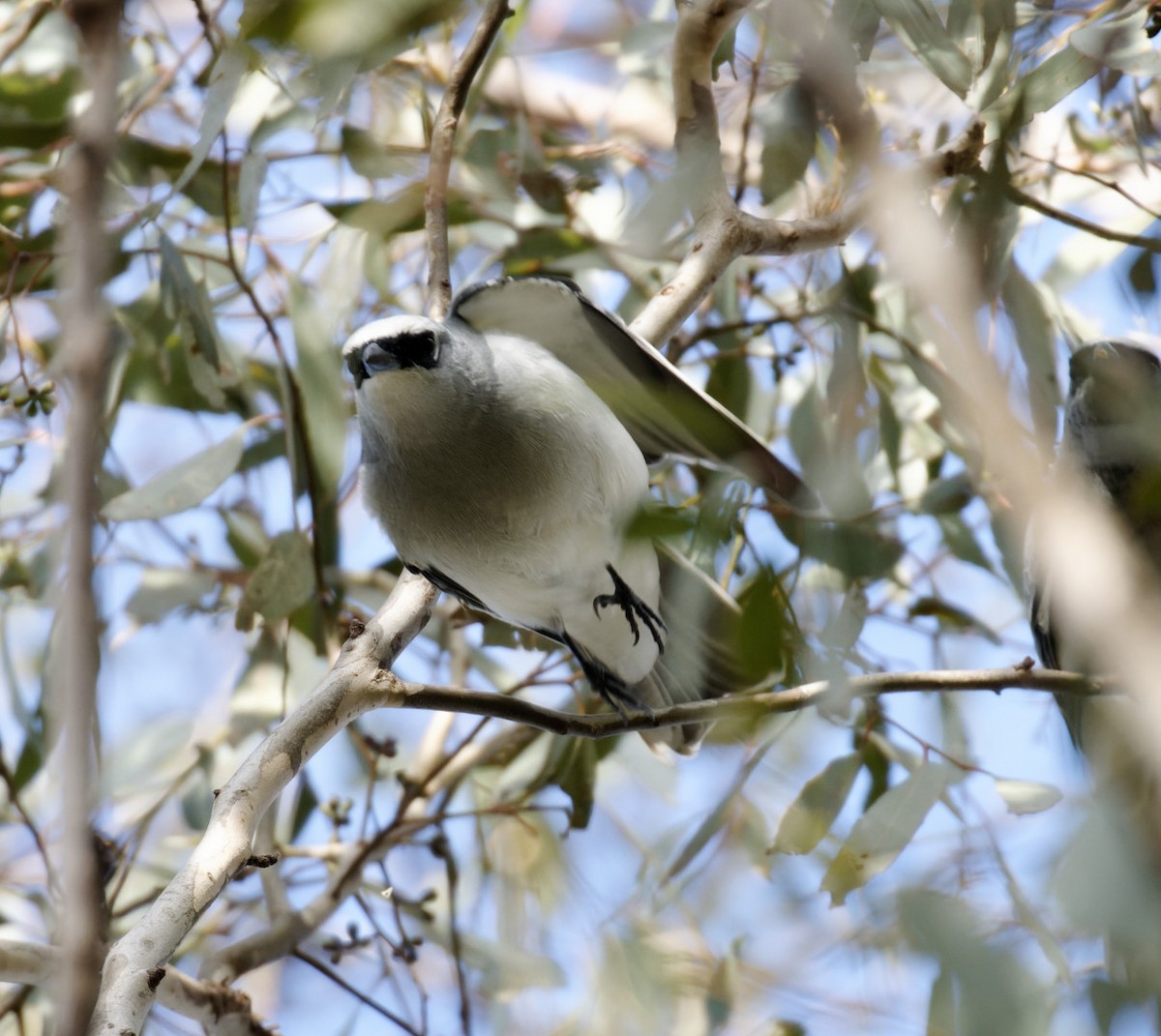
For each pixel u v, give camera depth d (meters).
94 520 2.73
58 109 8.38
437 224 7.42
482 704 5.89
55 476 7.77
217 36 7.73
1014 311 6.60
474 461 6.79
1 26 8.45
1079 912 4.45
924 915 4.70
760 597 5.37
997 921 4.78
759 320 8.60
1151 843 4.51
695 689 7.38
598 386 7.41
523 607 7.35
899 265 4.59
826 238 7.21
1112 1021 4.49
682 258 8.23
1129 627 3.79
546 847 8.84
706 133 6.99
